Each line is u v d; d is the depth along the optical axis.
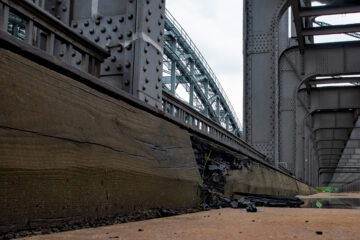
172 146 5.89
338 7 20.86
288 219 4.26
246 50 18.95
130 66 5.39
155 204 4.73
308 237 2.71
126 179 4.08
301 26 22.97
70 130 3.33
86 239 2.42
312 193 44.72
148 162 4.75
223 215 4.80
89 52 4.34
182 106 7.72
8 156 2.59
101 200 3.57
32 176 2.76
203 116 9.10
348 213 5.56
